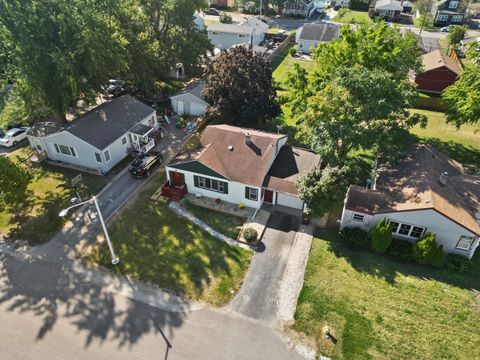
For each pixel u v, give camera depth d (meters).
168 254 25.78
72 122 35.00
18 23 29.94
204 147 31.88
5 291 23.31
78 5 33.59
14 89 33.22
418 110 48.06
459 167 32.53
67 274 24.41
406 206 25.31
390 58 31.00
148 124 40.34
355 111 28.50
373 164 32.16
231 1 99.56
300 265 24.89
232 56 39.12
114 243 26.70
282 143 33.12
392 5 87.50
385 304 22.22
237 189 29.77
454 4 83.38
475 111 33.34
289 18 93.12
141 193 31.84
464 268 24.72
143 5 48.56
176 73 55.78
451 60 54.66
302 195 26.94
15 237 27.33
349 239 26.12
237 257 25.56
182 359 19.36
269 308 22.06
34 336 20.61
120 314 21.75
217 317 21.55
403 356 19.52
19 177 27.91
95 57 33.75
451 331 20.78
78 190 32.22
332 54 33.09
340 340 20.23
